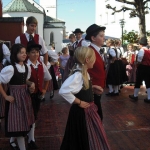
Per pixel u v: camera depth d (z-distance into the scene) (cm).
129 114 560
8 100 322
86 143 267
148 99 664
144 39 634
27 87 341
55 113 572
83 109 273
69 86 257
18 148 369
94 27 353
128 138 422
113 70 731
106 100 700
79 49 268
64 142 282
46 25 4072
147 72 647
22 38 440
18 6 3681
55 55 661
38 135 436
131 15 1163
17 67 327
